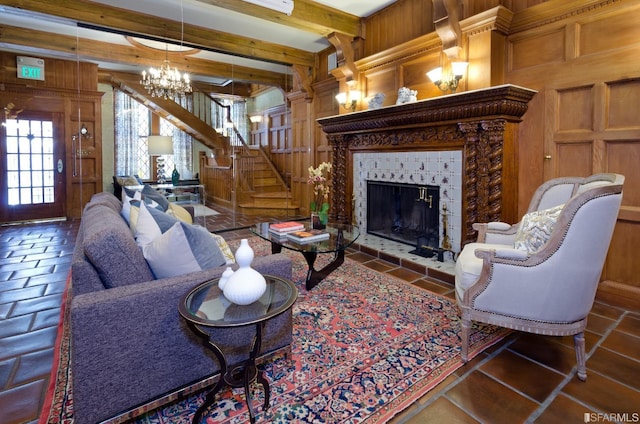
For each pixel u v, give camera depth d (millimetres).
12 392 1644
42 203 5910
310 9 4227
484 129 3074
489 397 1641
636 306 2580
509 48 3252
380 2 4266
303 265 3688
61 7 3922
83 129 5996
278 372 1816
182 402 1595
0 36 4648
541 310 1772
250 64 6734
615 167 2645
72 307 1263
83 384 1295
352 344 2100
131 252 1539
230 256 2166
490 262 1835
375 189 4613
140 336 1397
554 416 1519
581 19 2750
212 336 1590
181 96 7648
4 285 3029
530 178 3143
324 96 6066
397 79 4289
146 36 4594
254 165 7906
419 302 2736
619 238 2650
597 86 2689
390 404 1588
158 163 8312
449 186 3594
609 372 1828
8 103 5477
